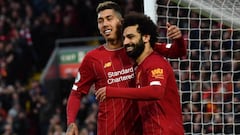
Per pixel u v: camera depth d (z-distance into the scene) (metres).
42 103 22.44
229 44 11.41
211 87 11.41
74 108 10.02
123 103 9.85
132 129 9.85
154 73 9.21
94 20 27.27
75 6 27.59
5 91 23.86
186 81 11.34
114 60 9.94
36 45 26.91
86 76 10.09
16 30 27.81
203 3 11.27
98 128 10.02
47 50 26.88
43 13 28.38
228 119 11.52
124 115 9.84
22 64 26.25
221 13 11.31
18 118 22.56
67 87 21.73
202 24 11.34
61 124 20.67
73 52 21.62
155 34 9.45
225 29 11.37
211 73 11.40
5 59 26.25
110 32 9.90
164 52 9.73
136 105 9.84
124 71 9.90
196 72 11.38
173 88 9.42
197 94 11.35
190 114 11.37
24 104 23.22
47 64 24.11
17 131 22.39
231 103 11.52
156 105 9.37
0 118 22.97
